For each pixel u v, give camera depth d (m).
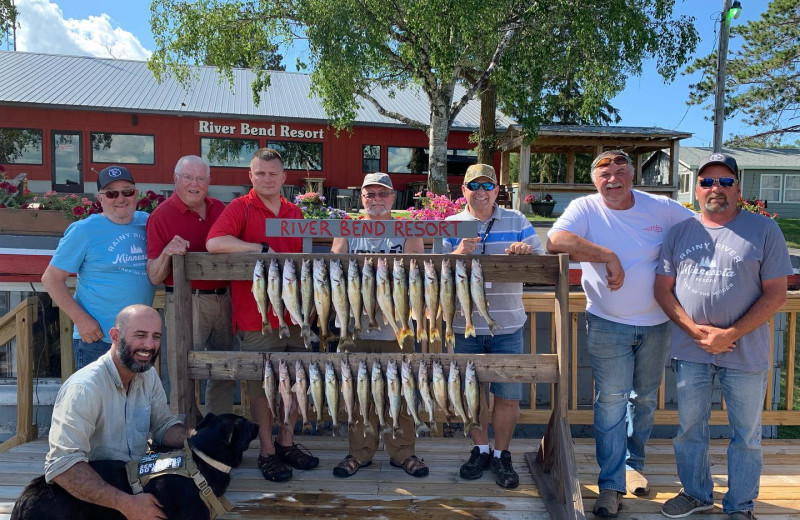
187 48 14.70
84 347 3.65
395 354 3.36
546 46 13.53
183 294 3.45
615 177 3.38
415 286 3.26
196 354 3.47
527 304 4.56
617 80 14.97
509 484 3.60
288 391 3.38
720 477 3.86
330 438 4.45
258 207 3.69
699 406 3.30
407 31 13.67
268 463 3.70
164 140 17.98
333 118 15.35
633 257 3.40
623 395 3.47
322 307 3.29
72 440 2.72
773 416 4.50
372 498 3.48
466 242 3.47
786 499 3.55
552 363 3.39
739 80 23.11
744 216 3.17
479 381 3.37
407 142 19.62
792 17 22.52
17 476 3.76
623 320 3.43
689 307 3.24
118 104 17.42
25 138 17.17
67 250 3.52
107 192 3.62
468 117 21.30
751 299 3.11
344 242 3.79
